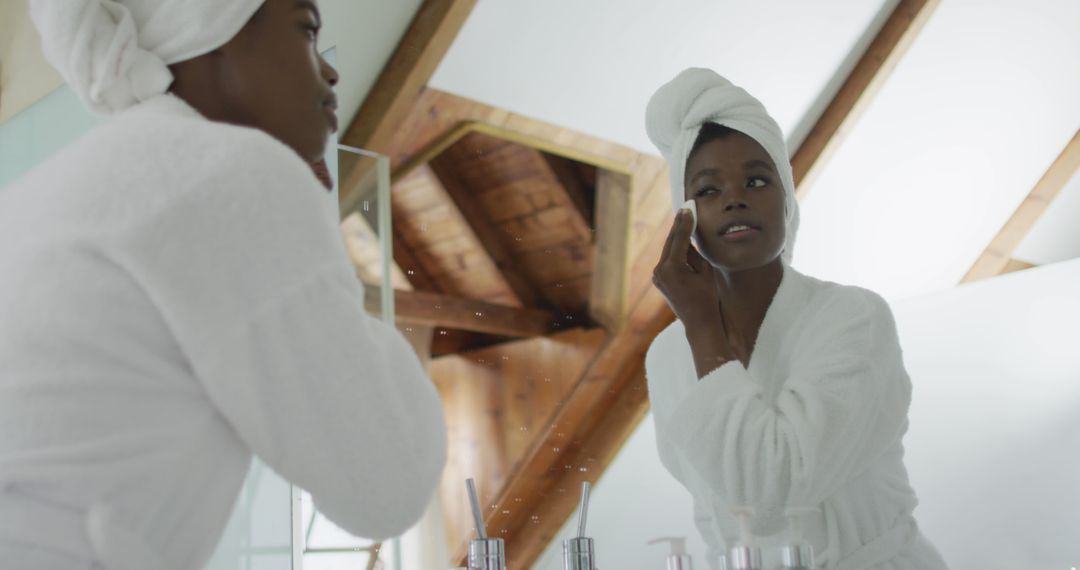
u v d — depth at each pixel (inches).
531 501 56.9
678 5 51.9
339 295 27.0
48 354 25.0
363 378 26.8
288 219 26.6
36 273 25.7
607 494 51.3
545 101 60.5
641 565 48.3
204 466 25.9
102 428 24.7
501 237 66.7
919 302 43.9
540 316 63.0
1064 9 42.6
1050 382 40.4
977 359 42.1
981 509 40.8
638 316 53.3
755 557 39.0
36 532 23.8
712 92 49.2
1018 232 42.4
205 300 25.3
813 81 47.6
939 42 45.9
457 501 61.6
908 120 46.0
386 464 27.1
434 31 64.1
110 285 25.3
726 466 44.2
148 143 26.8
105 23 31.0
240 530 56.8
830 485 42.7
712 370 45.9
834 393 43.5
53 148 65.6
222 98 31.9
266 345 25.7
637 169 54.1
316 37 34.4
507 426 62.6
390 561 59.1
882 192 45.8
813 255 46.5
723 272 47.1
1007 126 43.5
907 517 42.2
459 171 68.3
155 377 25.4
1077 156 41.9
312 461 26.2
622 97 54.9
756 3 49.3
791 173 47.0
